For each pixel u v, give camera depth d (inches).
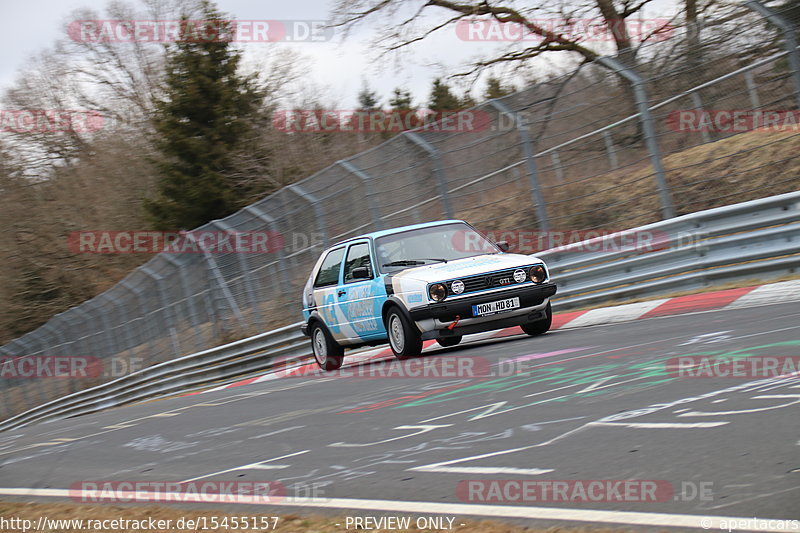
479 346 830.5
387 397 614.5
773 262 845.2
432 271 807.1
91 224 3297.2
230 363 1386.6
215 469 471.5
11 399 2364.7
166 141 2701.8
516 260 815.7
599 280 1016.2
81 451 668.7
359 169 1221.1
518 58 1722.4
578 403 462.9
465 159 1119.6
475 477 354.9
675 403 418.6
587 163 1037.8
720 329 618.5
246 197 2672.2
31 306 3166.8
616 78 998.4
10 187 3265.3
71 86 3503.9
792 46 879.7
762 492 274.4
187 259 1547.7
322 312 945.5
